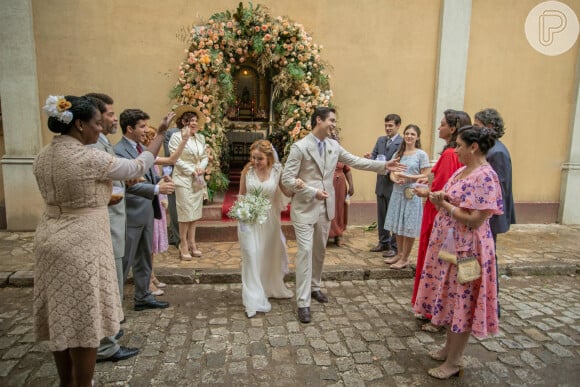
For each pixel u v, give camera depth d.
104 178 2.24
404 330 3.56
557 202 7.25
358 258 5.18
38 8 5.75
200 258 5.06
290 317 3.76
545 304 4.16
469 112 6.84
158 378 2.81
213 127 5.77
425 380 2.86
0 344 3.20
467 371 2.98
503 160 3.29
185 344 3.25
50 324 2.21
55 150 2.19
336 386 2.78
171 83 6.12
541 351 3.27
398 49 6.50
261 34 5.75
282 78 5.85
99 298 2.29
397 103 6.63
